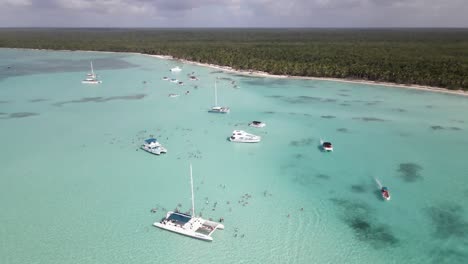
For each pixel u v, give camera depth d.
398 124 100.00
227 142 86.06
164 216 54.22
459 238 49.72
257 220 53.56
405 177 67.69
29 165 72.19
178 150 80.75
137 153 78.81
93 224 52.50
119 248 47.50
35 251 46.94
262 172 69.75
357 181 66.19
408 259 45.78
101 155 77.50
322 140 87.56
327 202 58.72
